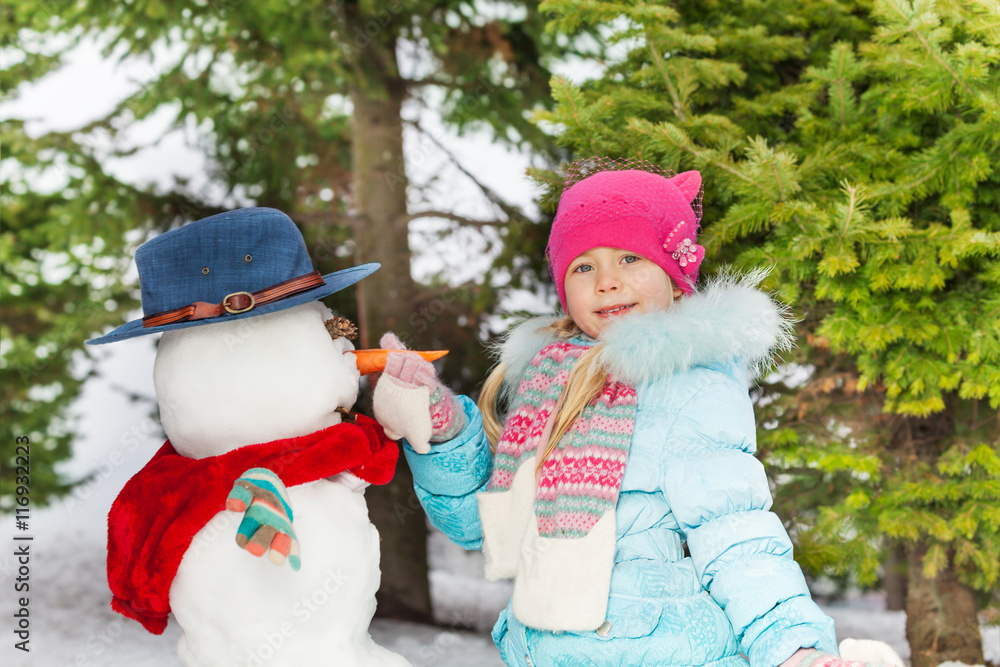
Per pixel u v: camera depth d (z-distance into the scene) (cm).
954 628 370
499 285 620
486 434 221
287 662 169
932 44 270
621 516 184
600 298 202
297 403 174
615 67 393
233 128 703
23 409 730
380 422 189
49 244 697
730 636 176
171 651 548
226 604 169
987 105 267
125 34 665
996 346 299
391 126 691
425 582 660
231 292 173
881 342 299
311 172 754
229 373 172
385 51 679
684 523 178
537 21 652
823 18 380
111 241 682
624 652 173
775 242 308
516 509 193
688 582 180
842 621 542
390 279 666
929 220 337
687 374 188
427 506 211
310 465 173
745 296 194
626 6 317
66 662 538
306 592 171
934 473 354
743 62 382
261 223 176
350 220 679
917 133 337
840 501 359
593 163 260
